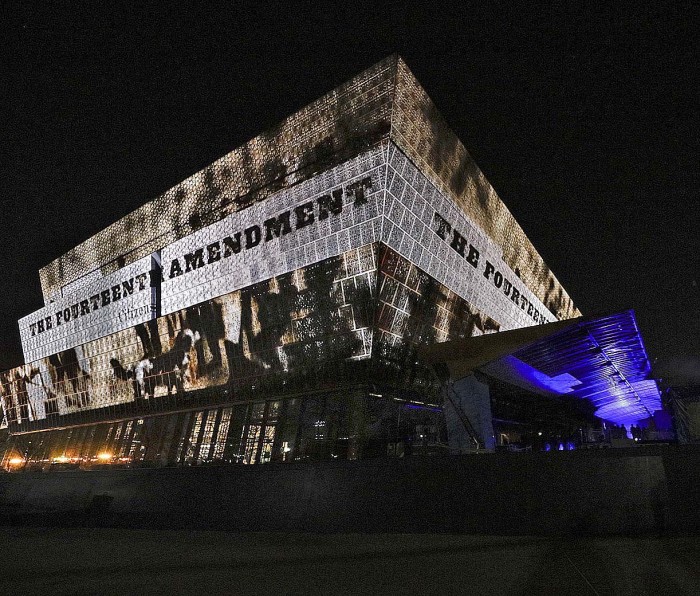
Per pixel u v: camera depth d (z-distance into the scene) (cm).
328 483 2005
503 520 1612
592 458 1554
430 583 977
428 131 4134
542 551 1259
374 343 3800
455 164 4581
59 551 1617
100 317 6069
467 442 2183
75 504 2803
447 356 2180
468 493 1705
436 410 4256
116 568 1291
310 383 4091
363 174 3800
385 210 3706
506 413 3275
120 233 5884
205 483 2341
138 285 5606
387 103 3691
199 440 4750
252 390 4503
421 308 4244
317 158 4106
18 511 2997
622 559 1117
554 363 2411
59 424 6600
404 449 3662
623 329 2027
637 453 1507
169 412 5238
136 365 5581
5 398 7619
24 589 1064
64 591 1030
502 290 5775
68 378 6512
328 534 1848
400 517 1789
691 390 3900
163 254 5372
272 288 4334
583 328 1978
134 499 2530
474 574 1038
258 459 4150
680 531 1402
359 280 3800
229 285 4678
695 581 905
